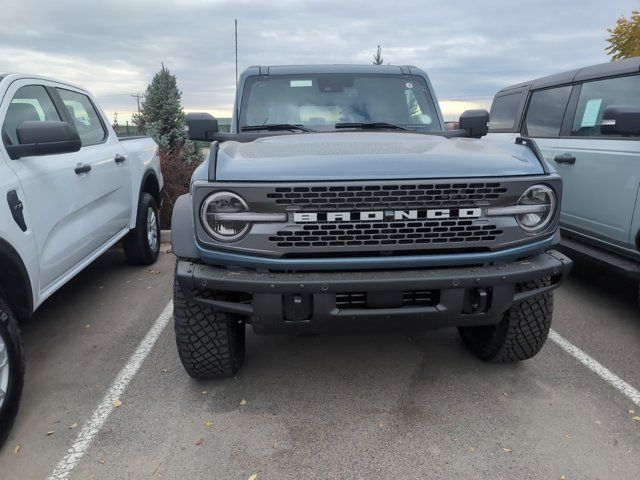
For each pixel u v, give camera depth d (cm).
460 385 337
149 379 349
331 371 357
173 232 285
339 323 271
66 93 461
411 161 269
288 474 257
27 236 316
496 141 339
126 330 430
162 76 1420
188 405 317
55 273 366
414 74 449
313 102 431
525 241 274
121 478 255
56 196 364
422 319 273
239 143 336
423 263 266
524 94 631
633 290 516
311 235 259
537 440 279
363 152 284
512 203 269
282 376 351
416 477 253
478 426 293
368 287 258
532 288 295
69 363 373
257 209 257
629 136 426
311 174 258
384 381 343
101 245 468
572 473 254
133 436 288
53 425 298
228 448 277
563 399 319
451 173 263
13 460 270
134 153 571
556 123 546
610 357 374
